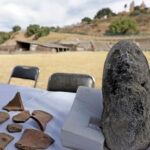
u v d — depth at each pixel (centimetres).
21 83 459
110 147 49
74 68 823
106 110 51
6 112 84
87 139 49
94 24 6975
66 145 53
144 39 3822
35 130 66
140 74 46
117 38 4300
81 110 60
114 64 49
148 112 47
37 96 119
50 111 92
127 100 45
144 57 51
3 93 128
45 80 513
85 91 71
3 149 55
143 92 45
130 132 45
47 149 57
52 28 7350
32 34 5578
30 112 90
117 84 47
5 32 6259
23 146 55
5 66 877
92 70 757
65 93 127
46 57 1442
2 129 69
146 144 48
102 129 51
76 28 7062
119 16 7962
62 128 52
